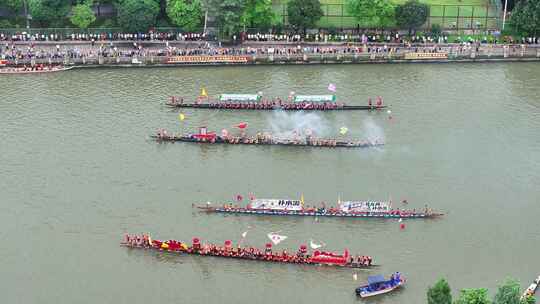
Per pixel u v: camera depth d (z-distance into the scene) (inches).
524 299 7588.6
